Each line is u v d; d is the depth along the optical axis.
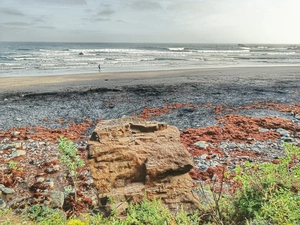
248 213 2.99
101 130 4.55
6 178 7.28
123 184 4.08
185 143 9.79
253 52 103.62
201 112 14.55
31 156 9.02
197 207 3.83
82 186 6.88
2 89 22.72
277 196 2.75
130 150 4.33
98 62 50.88
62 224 3.90
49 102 17.89
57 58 58.56
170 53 87.31
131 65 46.34
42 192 6.45
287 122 11.87
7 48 108.12
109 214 3.64
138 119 5.18
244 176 3.45
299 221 2.48
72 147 6.34
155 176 4.11
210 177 7.00
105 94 20.52
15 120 13.70
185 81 27.16
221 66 45.47
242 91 20.81
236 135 10.42
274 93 19.73
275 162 7.85
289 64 50.47
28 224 4.77
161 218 3.03
